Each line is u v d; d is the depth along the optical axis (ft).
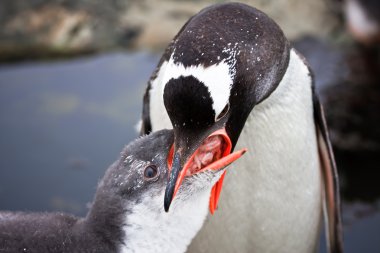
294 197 23.52
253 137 22.18
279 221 23.72
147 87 23.15
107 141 36.94
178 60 18.78
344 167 36.37
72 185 34.01
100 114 39.06
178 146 18.63
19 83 41.70
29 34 46.09
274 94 21.85
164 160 19.17
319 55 42.42
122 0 48.47
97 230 19.22
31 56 44.68
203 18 20.13
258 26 20.56
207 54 18.89
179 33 22.12
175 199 19.12
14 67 43.52
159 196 19.01
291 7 48.29
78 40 45.98
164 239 19.36
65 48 45.52
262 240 24.00
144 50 45.65
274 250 24.31
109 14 47.37
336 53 42.80
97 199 19.48
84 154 36.06
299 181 23.35
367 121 37.60
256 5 47.55
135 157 19.27
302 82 22.77
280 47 21.16
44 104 39.83
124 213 18.98
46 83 41.83
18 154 35.96
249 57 19.90
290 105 22.29
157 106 22.52
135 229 19.01
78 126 38.14
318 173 24.52
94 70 43.34
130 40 46.52
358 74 40.47
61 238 19.42
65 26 46.42
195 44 19.07
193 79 18.40
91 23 46.68
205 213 19.97
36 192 33.53
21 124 38.11
